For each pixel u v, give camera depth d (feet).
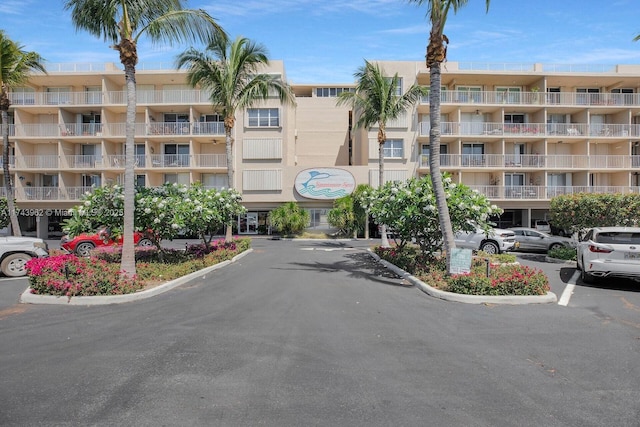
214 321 23.43
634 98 111.14
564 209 54.54
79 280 29.04
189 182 114.11
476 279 29.78
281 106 113.39
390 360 17.37
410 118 112.37
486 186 108.78
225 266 48.47
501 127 109.50
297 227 103.96
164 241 96.22
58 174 110.73
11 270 41.86
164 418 12.35
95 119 114.42
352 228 103.65
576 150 113.50
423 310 26.30
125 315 24.80
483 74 109.29
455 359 17.54
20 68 64.08
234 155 113.50
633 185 113.50
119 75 109.60
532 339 20.42
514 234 67.67
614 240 36.17
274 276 40.42
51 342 19.60
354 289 33.47
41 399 13.58
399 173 111.55
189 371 16.03
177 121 115.34
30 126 109.70
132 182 35.58
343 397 13.84
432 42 34.63
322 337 20.48
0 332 21.26
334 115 129.18
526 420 12.36
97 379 15.23
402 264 43.19
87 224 42.86
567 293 33.17
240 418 12.39
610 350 18.81
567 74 109.19
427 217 38.65
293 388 14.53
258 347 18.89
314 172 112.57
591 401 13.66
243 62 63.16
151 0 35.60
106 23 35.58
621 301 30.04
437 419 12.40
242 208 55.88
